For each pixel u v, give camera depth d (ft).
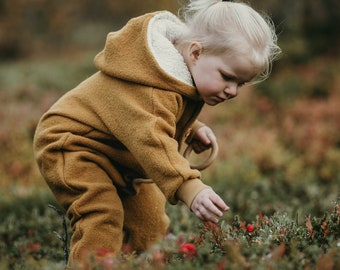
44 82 55.98
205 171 25.89
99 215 9.70
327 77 50.93
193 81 9.57
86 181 9.83
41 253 13.43
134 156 9.27
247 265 6.75
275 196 20.26
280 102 44.39
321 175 26.94
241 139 30.37
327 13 72.38
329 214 8.55
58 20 97.81
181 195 8.69
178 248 7.55
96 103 9.95
